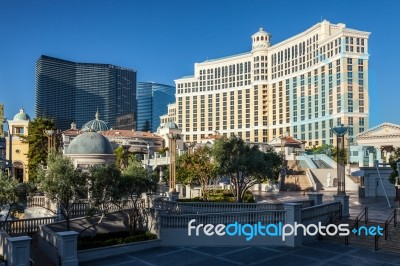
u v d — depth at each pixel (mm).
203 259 22625
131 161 29234
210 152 40406
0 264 18109
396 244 23609
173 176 42750
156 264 21641
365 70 166500
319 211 28047
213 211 32281
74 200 25719
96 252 22953
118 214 30016
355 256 22438
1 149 81500
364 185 53469
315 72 181375
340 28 179375
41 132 61000
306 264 21078
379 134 80062
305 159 85250
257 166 37250
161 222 26391
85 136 44281
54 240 21578
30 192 24469
